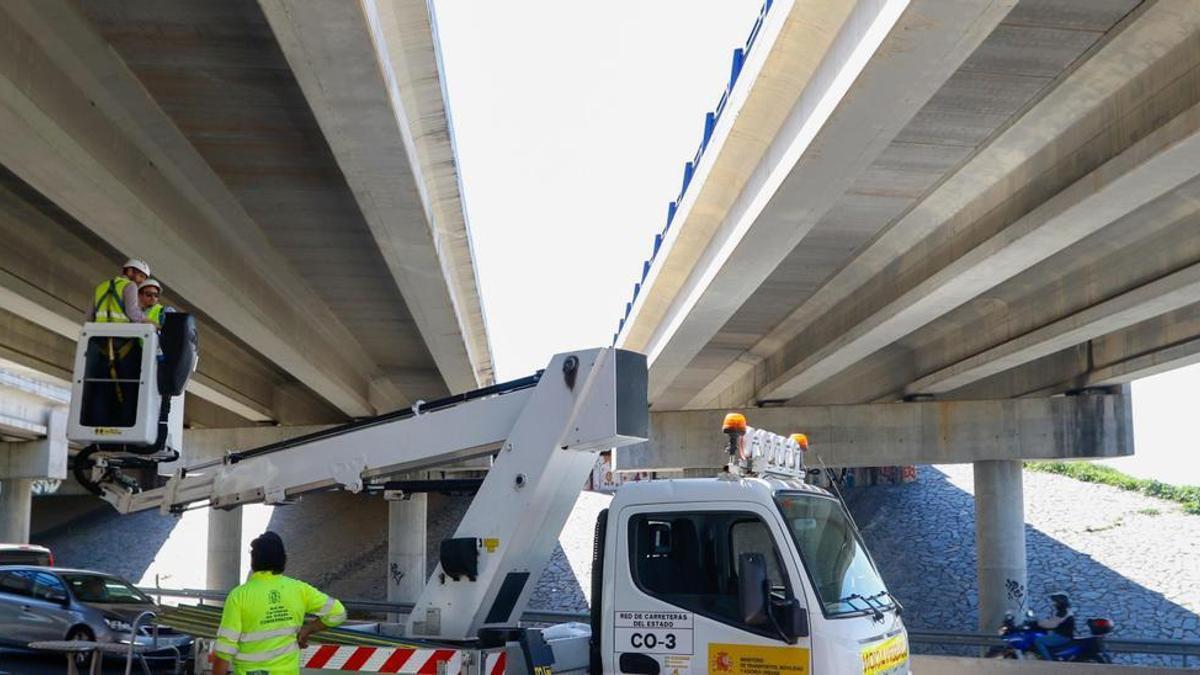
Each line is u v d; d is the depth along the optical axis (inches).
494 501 339.9
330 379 1157.7
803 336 1170.0
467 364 1148.5
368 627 362.6
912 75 502.3
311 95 512.4
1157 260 792.9
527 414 341.7
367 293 975.0
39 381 1621.6
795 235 730.2
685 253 919.0
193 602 1409.9
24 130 516.4
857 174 621.6
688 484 320.2
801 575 301.4
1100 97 594.9
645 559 318.3
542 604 1492.4
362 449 372.5
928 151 660.7
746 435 332.2
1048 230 662.5
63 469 1766.7
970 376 1128.2
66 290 820.6
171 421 354.6
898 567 1557.6
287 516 2156.7
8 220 735.1
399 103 554.6
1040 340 937.5
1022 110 606.2
